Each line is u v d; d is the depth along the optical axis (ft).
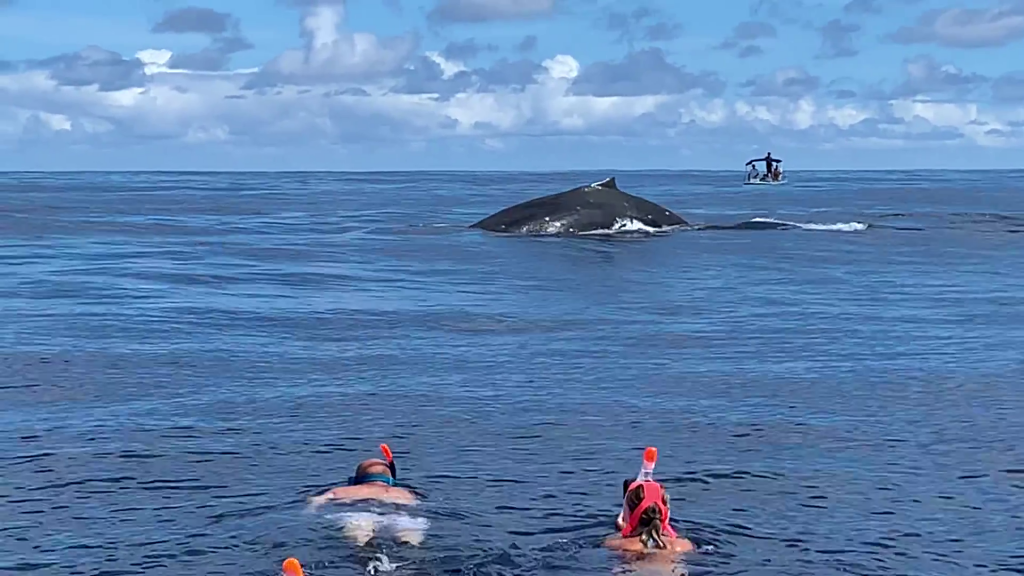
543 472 30.37
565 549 24.56
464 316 58.18
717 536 25.57
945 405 38.29
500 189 283.38
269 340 50.85
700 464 31.22
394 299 64.28
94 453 32.01
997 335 52.85
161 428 34.88
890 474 30.32
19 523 26.23
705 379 42.70
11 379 41.75
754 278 75.00
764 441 33.63
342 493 27.96
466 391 40.42
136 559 24.00
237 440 33.53
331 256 88.33
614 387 41.19
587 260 84.94
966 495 28.50
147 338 50.90
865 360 46.55
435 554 24.17
